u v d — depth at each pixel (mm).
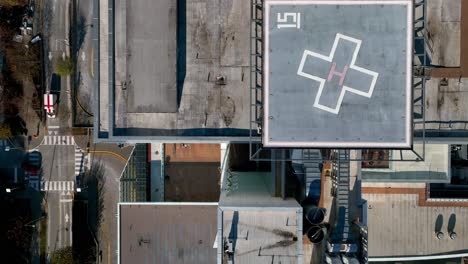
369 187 30719
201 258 29891
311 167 21719
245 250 18953
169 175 31703
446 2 19906
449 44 19922
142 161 31969
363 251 20938
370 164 29516
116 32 19656
